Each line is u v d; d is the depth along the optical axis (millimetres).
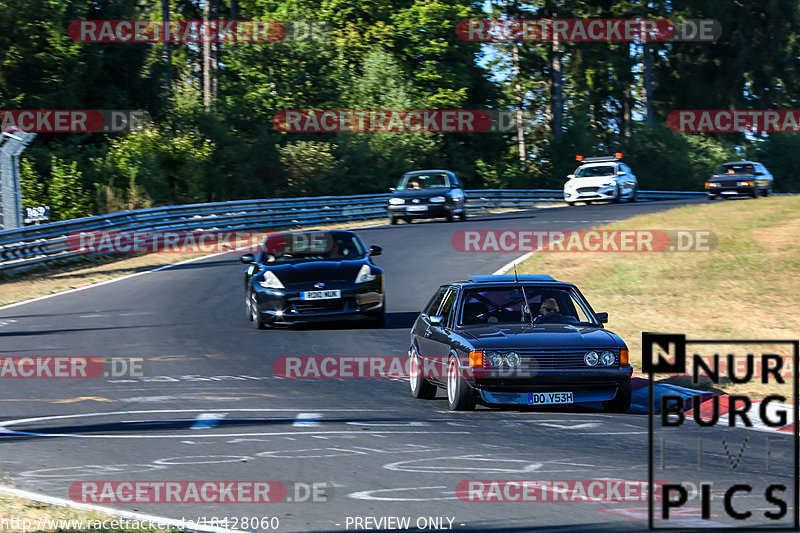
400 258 93875
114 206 131500
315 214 136875
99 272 92438
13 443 31484
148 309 69938
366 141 181125
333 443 31188
